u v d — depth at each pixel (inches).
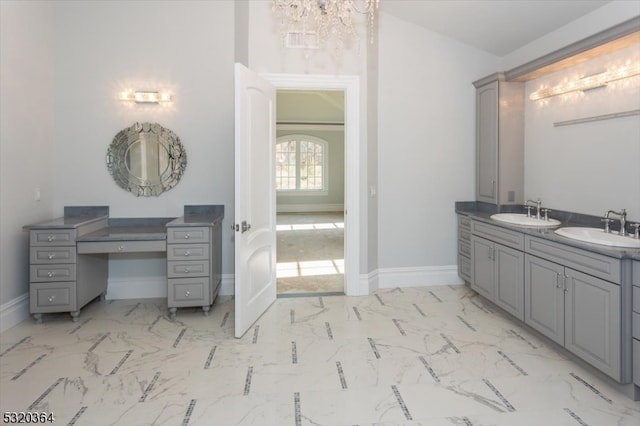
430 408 86.5
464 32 165.5
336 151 487.8
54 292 133.8
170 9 158.9
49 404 87.7
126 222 160.7
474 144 177.6
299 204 487.5
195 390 93.8
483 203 172.1
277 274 201.8
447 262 179.9
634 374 88.1
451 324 134.4
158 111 160.2
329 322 136.6
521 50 161.6
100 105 157.2
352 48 164.6
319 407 87.0
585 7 124.5
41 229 131.6
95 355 111.7
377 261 175.2
